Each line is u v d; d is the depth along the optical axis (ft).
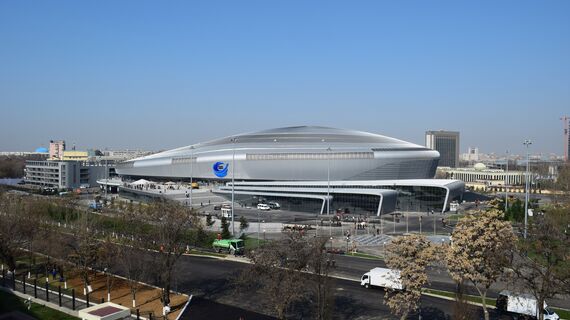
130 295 204.54
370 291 211.61
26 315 179.63
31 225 259.60
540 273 152.25
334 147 617.62
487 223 155.22
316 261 160.45
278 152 609.42
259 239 336.90
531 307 172.14
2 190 458.09
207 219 363.97
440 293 208.64
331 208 504.43
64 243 230.89
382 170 594.24
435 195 513.04
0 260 260.62
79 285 220.43
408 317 177.17
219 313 180.96
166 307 173.58
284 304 159.33
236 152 625.82
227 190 564.30
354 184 539.29
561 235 169.78
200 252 295.89
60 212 366.02
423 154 617.21
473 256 153.48
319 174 598.75
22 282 226.17
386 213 499.10
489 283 157.48
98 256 216.54
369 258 281.33
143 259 201.16
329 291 161.68
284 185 558.15
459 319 148.46
